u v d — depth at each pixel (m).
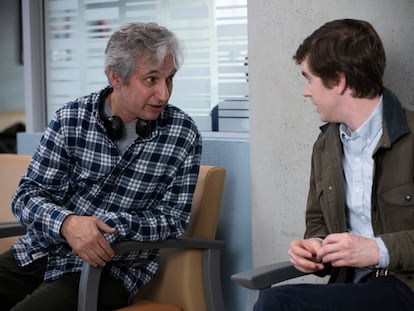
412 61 2.12
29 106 3.36
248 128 2.78
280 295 1.63
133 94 2.04
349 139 1.82
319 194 1.89
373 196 1.75
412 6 2.11
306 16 2.26
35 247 2.17
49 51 3.33
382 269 1.81
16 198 2.12
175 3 2.92
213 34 2.83
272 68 2.36
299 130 2.33
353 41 1.73
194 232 2.26
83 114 2.13
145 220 2.06
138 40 2.00
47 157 2.12
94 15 3.16
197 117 2.91
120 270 2.14
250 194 2.55
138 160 2.14
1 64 3.69
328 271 1.87
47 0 3.30
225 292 2.68
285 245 2.41
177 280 2.25
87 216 2.05
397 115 1.74
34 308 1.97
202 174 2.30
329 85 1.76
